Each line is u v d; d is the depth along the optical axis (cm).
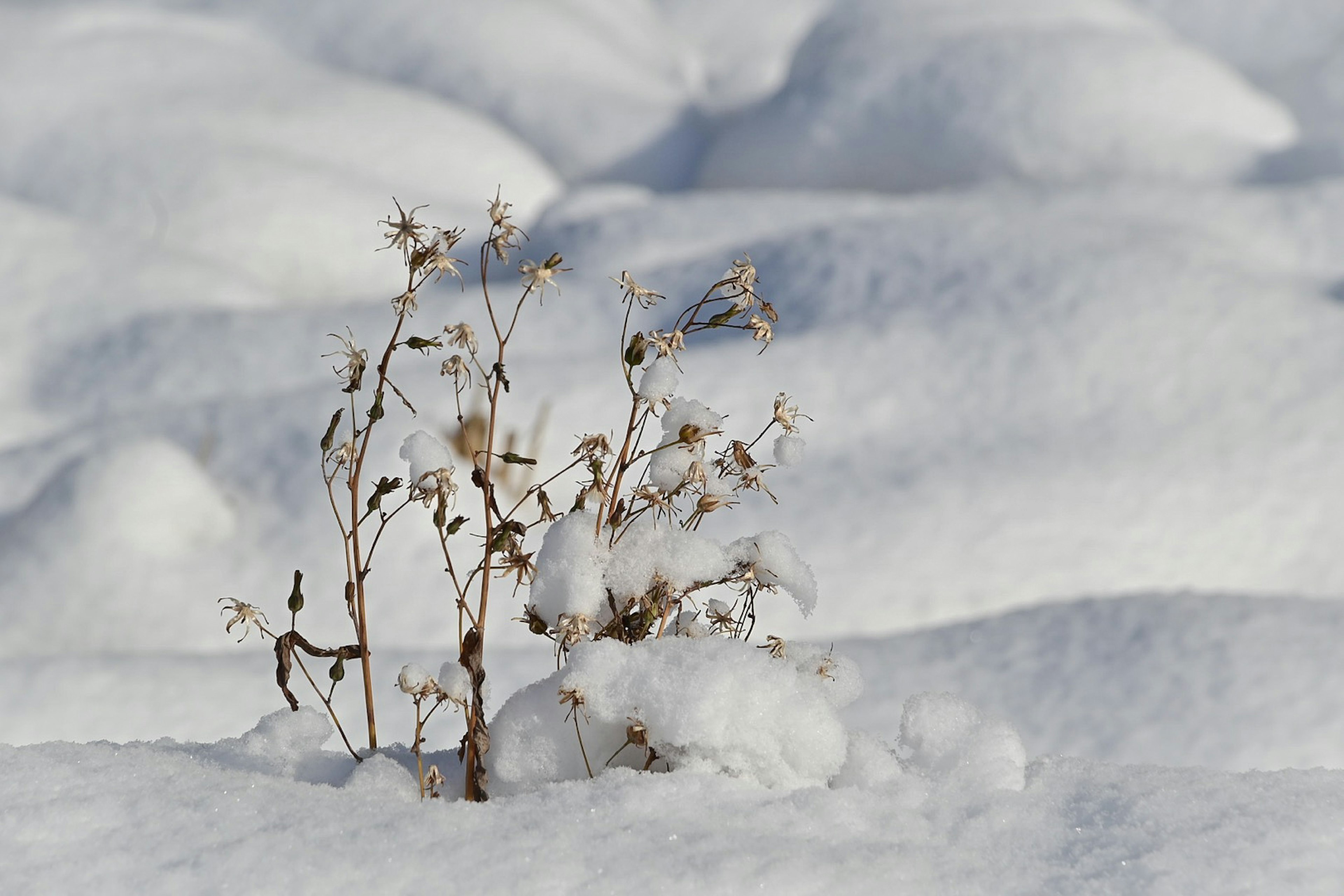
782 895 129
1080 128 2489
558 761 175
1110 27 3503
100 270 1461
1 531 844
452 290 1608
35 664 513
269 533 808
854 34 3378
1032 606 679
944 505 840
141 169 2189
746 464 182
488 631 710
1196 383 1009
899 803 160
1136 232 1513
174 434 955
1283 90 3078
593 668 167
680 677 166
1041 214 1594
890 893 132
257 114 2519
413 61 3450
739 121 3316
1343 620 556
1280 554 818
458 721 446
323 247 2059
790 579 183
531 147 3247
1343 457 910
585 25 3816
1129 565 793
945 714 182
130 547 778
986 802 161
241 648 711
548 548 176
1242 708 471
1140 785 166
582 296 1334
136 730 460
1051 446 930
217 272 1549
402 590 747
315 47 3456
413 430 881
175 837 138
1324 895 134
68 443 978
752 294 176
